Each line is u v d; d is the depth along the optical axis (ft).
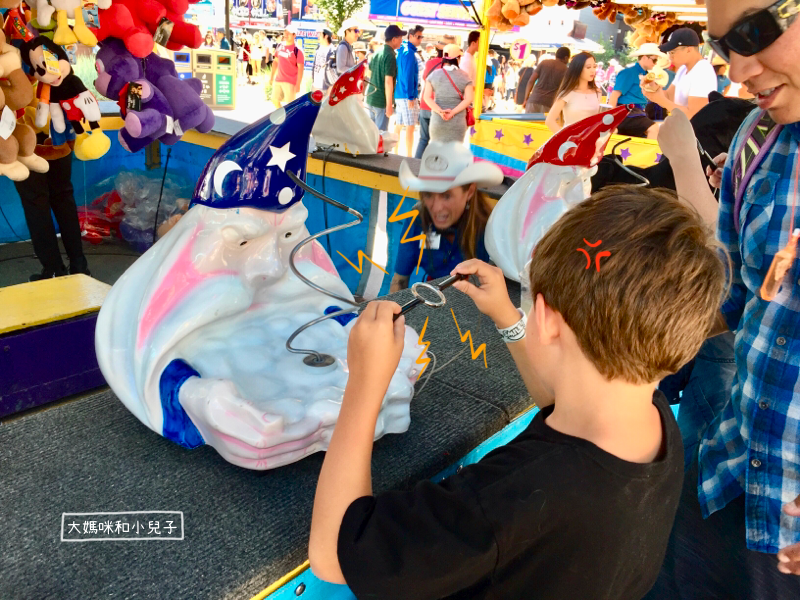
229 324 3.93
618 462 2.21
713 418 4.42
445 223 7.35
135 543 2.98
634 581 2.44
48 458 3.56
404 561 2.08
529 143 15.47
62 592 2.68
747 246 3.40
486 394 4.61
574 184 5.72
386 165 10.78
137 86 9.51
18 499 3.20
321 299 4.42
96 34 8.98
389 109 22.31
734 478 3.67
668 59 11.77
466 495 2.13
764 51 2.77
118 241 14.14
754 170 3.38
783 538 3.41
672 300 2.08
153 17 9.36
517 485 2.13
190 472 3.52
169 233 3.75
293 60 31.01
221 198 3.52
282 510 3.27
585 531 2.17
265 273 3.83
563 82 14.44
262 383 3.65
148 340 3.49
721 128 6.23
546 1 15.76
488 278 3.20
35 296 7.52
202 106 10.55
